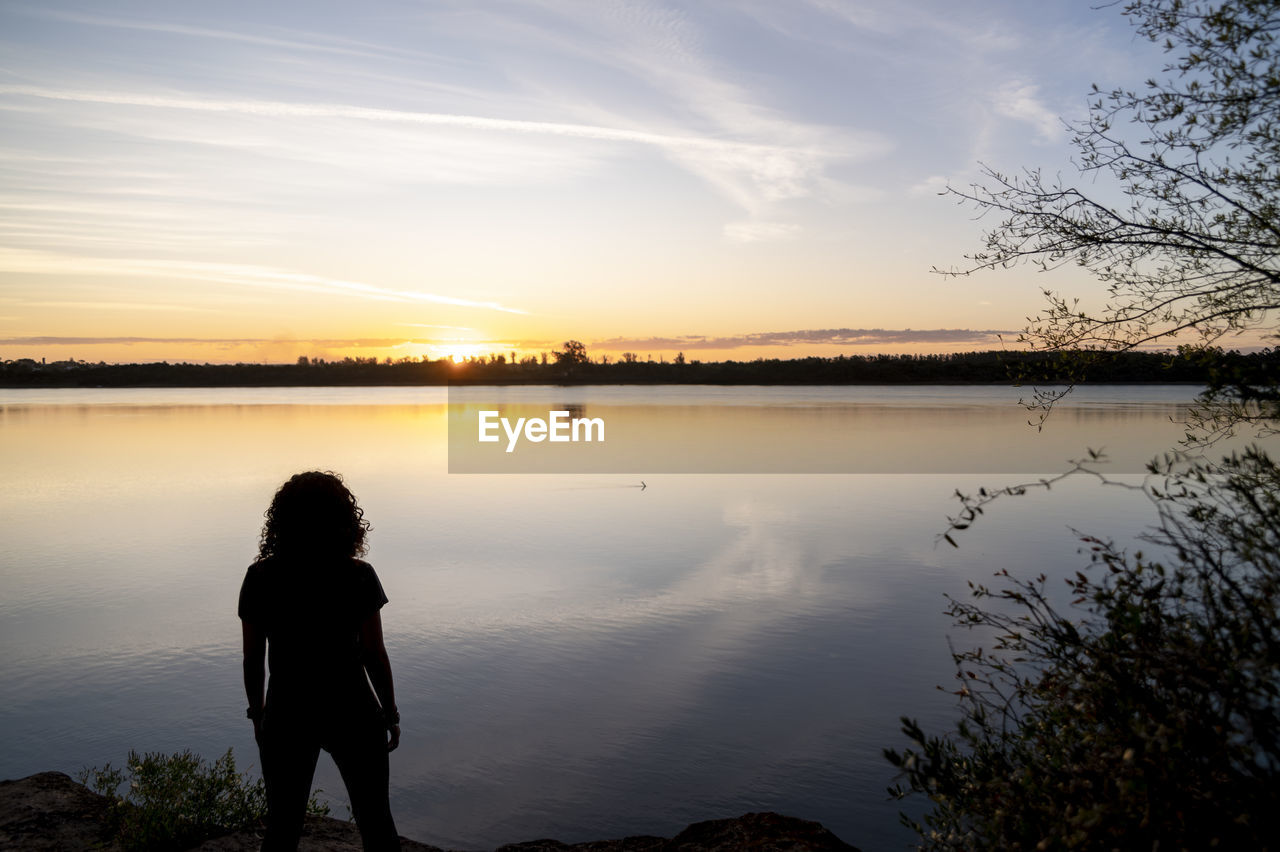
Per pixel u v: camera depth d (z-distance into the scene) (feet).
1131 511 96.68
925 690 41.14
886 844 26.45
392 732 10.94
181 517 100.53
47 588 64.59
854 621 53.83
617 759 33.86
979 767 9.91
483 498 118.52
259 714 10.49
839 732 36.22
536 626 53.26
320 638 10.19
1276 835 6.87
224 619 55.72
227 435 234.99
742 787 31.04
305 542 10.33
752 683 42.52
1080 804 8.07
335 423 290.56
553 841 17.28
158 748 35.09
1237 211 12.88
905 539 83.05
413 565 72.59
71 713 39.22
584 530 90.89
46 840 13.71
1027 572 65.16
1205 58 12.28
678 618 55.26
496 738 35.91
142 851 13.48
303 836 15.24
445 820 29.01
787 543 81.92
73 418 318.65
